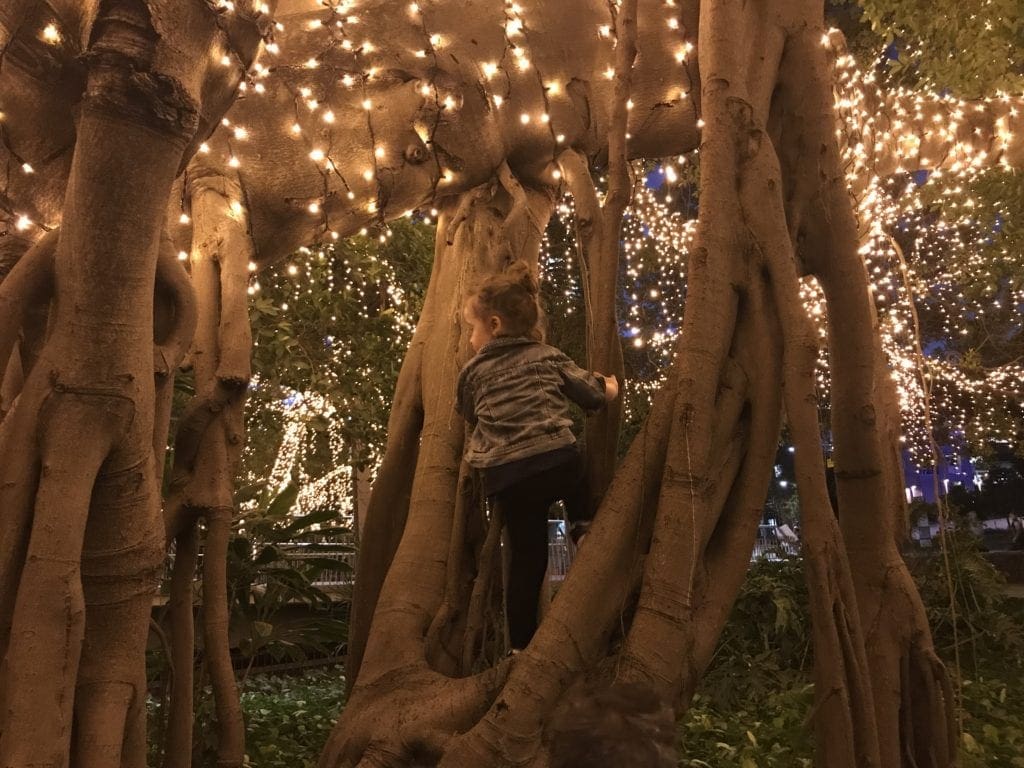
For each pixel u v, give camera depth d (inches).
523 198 173.5
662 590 111.4
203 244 150.2
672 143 201.3
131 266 98.7
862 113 237.6
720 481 123.0
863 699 116.1
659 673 106.6
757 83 149.3
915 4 320.2
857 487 145.3
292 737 214.1
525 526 121.3
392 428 169.2
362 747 120.6
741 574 120.8
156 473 108.9
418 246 344.8
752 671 253.1
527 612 124.1
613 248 139.9
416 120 171.5
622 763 49.1
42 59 107.4
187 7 97.1
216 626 134.0
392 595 139.9
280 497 267.0
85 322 97.7
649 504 119.8
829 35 214.2
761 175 138.5
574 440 119.6
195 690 172.6
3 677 90.0
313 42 170.7
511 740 103.1
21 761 86.7
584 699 54.0
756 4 154.7
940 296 563.5
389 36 175.6
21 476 95.3
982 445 629.9
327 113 164.4
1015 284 423.5
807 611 285.4
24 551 95.2
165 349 115.4
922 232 523.8
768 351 130.3
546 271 468.8
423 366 166.2
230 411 140.7
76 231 97.3
